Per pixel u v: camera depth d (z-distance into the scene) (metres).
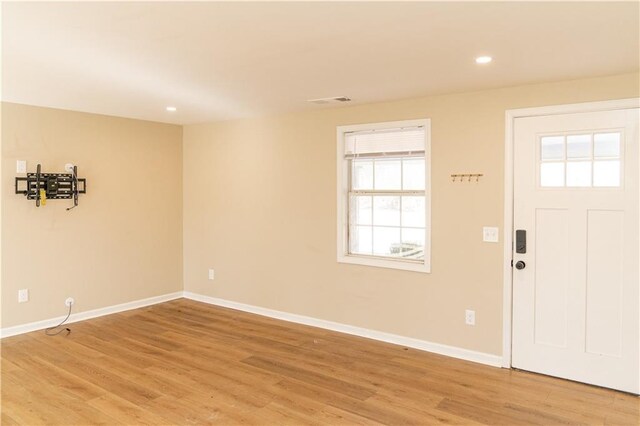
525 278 3.67
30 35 2.48
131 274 5.54
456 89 3.76
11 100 4.34
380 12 2.14
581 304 3.45
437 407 3.07
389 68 3.12
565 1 2.00
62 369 3.70
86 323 4.96
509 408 3.05
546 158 3.56
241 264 5.52
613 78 3.27
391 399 3.19
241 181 5.46
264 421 2.88
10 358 3.93
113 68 3.16
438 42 2.57
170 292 6.00
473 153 3.86
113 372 3.65
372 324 4.48
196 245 5.98
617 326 3.32
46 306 4.77
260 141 5.27
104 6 2.09
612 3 2.02
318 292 4.86
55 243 4.82
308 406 3.08
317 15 2.18
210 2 2.03
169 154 5.91
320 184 4.79
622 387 3.31
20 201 4.54
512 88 3.66
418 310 4.19
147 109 4.81
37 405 3.09
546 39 2.52
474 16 2.18
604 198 3.33
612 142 3.29
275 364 3.83
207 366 3.78
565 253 3.50
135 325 4.90
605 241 3.34
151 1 2.02
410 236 4.37
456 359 3.95
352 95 4.02
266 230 5.26
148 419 2.91
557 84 3.47
